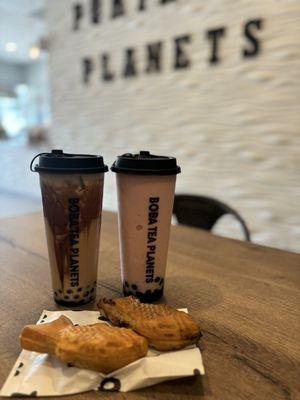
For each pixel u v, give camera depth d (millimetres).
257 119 1304
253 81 1289
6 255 534
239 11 1282
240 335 318
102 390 242
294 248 1276
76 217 339
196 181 1555
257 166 1335
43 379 247
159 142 1676
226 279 457
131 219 358
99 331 261
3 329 318
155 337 265
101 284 431
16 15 3037
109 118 1899
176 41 1502
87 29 1907
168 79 1572
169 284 438
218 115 1421
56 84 2203
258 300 394
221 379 257
